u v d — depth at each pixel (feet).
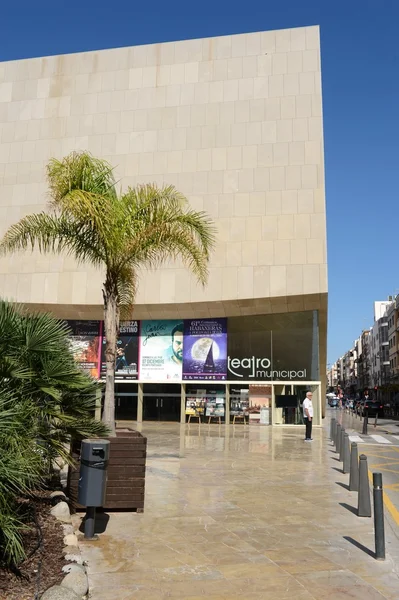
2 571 14.92
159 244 34.47
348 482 32.60
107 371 31.83
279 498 27.66
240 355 87.35
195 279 86.79
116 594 14.79
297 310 85.15
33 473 17.61
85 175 31.24
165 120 92.27
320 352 100.89
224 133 89.81
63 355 22.31
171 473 35.47
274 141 88.02
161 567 16.97
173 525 21.89
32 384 20.72
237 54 92.38
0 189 95.35
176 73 93.66
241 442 58.08
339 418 135.64
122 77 95.40
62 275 91.25
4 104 98.27
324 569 17.02
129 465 23.85
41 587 14.02
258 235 85.46
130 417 90.02
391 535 21.35
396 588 15.56
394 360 300.81
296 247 83.97
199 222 34.83
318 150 86.43
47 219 33.81
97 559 17.60
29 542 17.52
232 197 87.35
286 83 89.66
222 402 87.04
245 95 90.53
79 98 96.07
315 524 22.41
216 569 16.88
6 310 20.98
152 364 90.38
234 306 86.07
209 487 30.48
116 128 93.66
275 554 18.42
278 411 85.10
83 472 19.77
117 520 22.53
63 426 22.56
